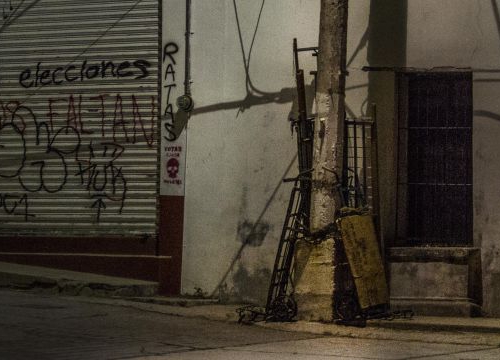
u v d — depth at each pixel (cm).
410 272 991
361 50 1017
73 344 709
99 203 1118
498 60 986
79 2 1141
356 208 913
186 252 1075
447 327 884
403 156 1030
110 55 1126
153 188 1098
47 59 1148
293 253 958
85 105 1132
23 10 1157
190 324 873
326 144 907
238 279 1052
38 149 1145
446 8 1000
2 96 1159
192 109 1084
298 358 684
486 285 978
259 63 1058
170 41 1099
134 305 972
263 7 1060
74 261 1105
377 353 729
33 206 1141
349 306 888
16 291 1027
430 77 1027
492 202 982
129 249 1098
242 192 1058
